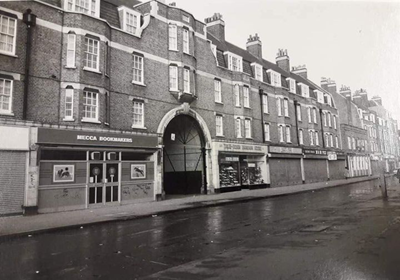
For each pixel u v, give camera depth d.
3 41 12.11
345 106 39.31
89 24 14.39
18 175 11.87
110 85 15.50
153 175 16.97
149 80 17.52
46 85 13.09
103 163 14.66
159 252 6.15
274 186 26.80
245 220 9.92
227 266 5.01
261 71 28.30
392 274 4.28
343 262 4.91
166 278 4.56
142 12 19.06
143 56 17.36
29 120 12.26
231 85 24.34
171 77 18.81
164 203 15.40
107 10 16.67
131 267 5.20
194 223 9.73
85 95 14.16
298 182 30.02
